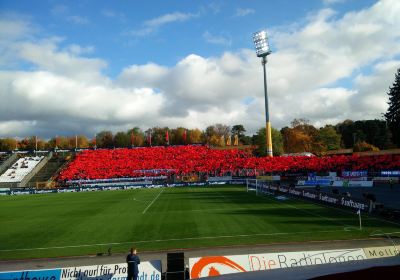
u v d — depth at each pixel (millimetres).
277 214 34250
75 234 28750
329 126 144000
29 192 82375
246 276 3729
